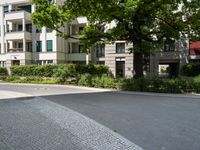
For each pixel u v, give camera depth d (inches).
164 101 561.9
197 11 835.4
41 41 1696.6
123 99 594.6
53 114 405.1
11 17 1665.8
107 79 912.9
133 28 843.4
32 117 381.7
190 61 1286.9
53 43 1663.4
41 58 1689.2
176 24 826.2
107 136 278.8
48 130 305.0
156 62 1328.7
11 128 314.2
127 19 802.8
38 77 1348.4
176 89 743.1
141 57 899.4
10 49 1724.9
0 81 1339.8
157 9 820.6
